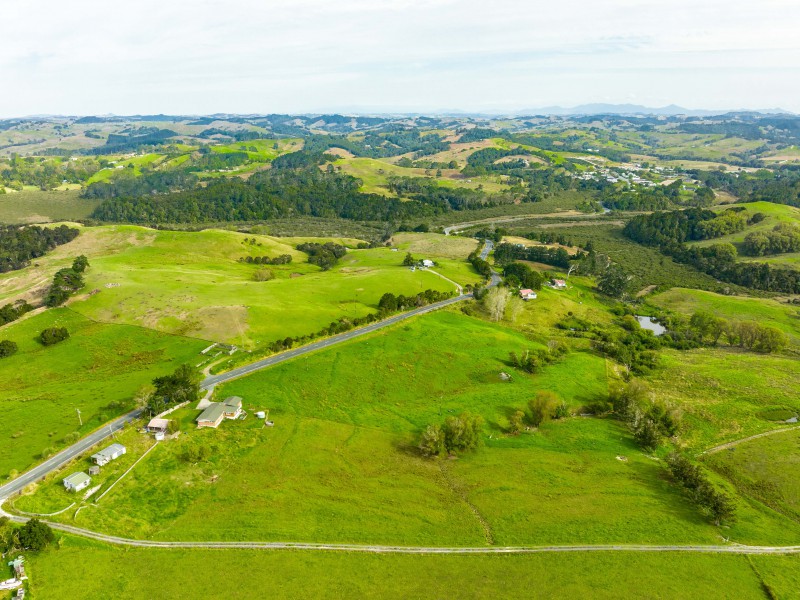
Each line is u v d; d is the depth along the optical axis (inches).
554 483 3432.6
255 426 3855.8
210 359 4763.8
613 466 3678.6
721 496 3137.3
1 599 2321.6
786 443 3934.5
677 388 4960.6
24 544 2529.5
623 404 4458.7
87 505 2933.1
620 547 2822.3
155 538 2748.5
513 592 2479.1
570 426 4254.4
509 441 3988.7
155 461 3378.4
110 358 4825.3
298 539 2790.4
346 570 2588.6
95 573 2487.7
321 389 4451.3
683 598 2484.0
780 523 3132.4
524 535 2901.1
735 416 4379.9
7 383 4426.7
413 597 2434.8
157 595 2390.5
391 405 4372.5
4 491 2989.7
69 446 3457.2
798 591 2556.6
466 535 2888.8
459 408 4387.3
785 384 5012.3
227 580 2490.2
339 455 3627.0
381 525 2940.5
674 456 3666.3
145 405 3848.4
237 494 3144.7
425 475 3486.7
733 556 2797.7
